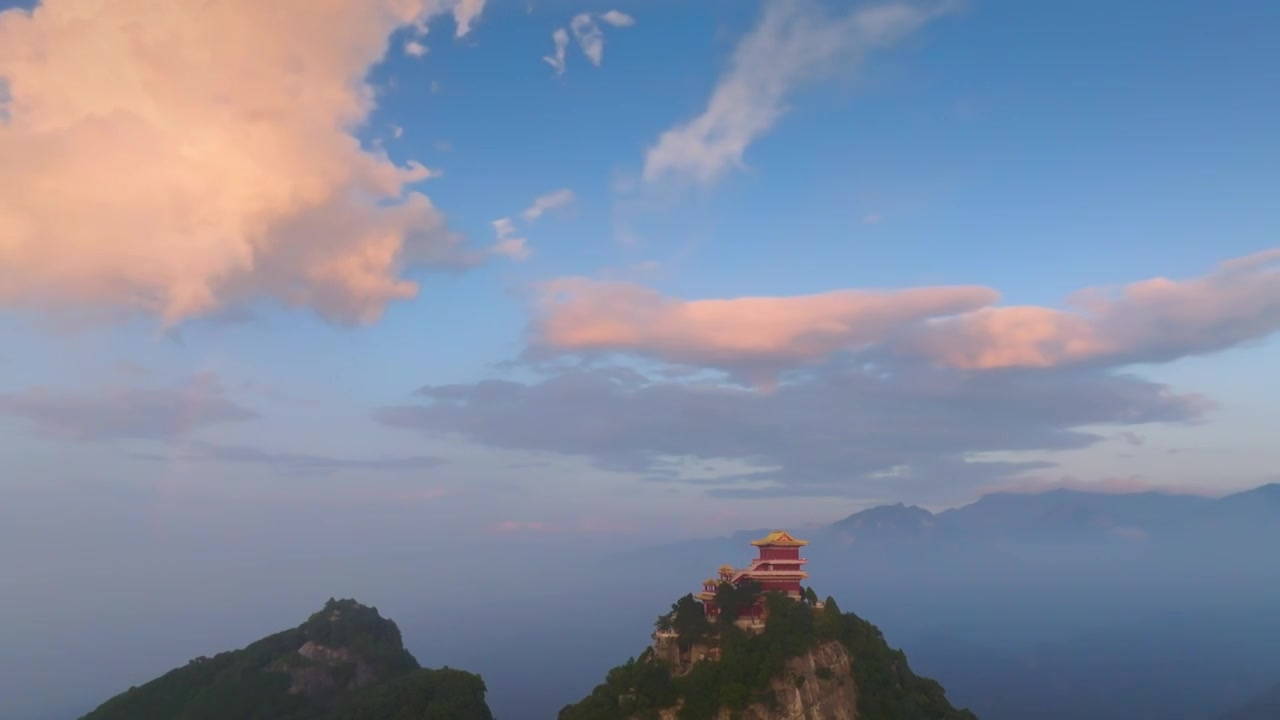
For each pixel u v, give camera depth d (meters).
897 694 133.50
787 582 142.75
